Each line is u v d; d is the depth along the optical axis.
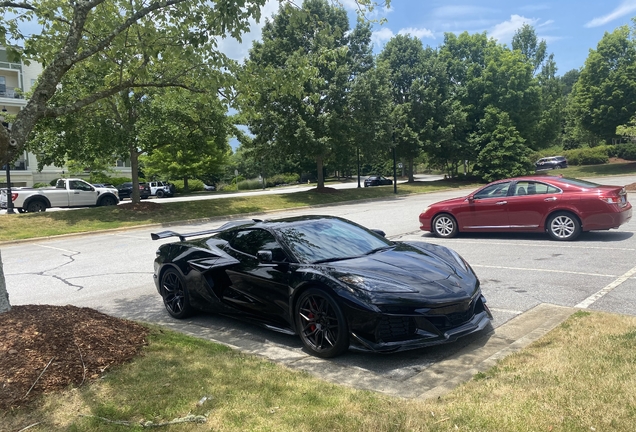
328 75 28.62
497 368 3.73
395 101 40.50
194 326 5.79
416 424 2.91
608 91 41.00
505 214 10.61
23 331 4.08
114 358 4.08
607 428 2.71
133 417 3.15
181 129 20.05
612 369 3.46
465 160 43.31
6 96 39.25
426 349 4.59
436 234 11.81
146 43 6.70
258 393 3.47
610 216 9.50
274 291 4.97
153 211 21.25
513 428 2.79
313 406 3.25
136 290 7.87
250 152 29.97
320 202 27.72
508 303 5.93
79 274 9.59
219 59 6.88
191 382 3.67
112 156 22.52
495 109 39.62
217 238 6.10
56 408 3.28
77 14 5.30
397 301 4.14
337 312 4.33
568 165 53.53
